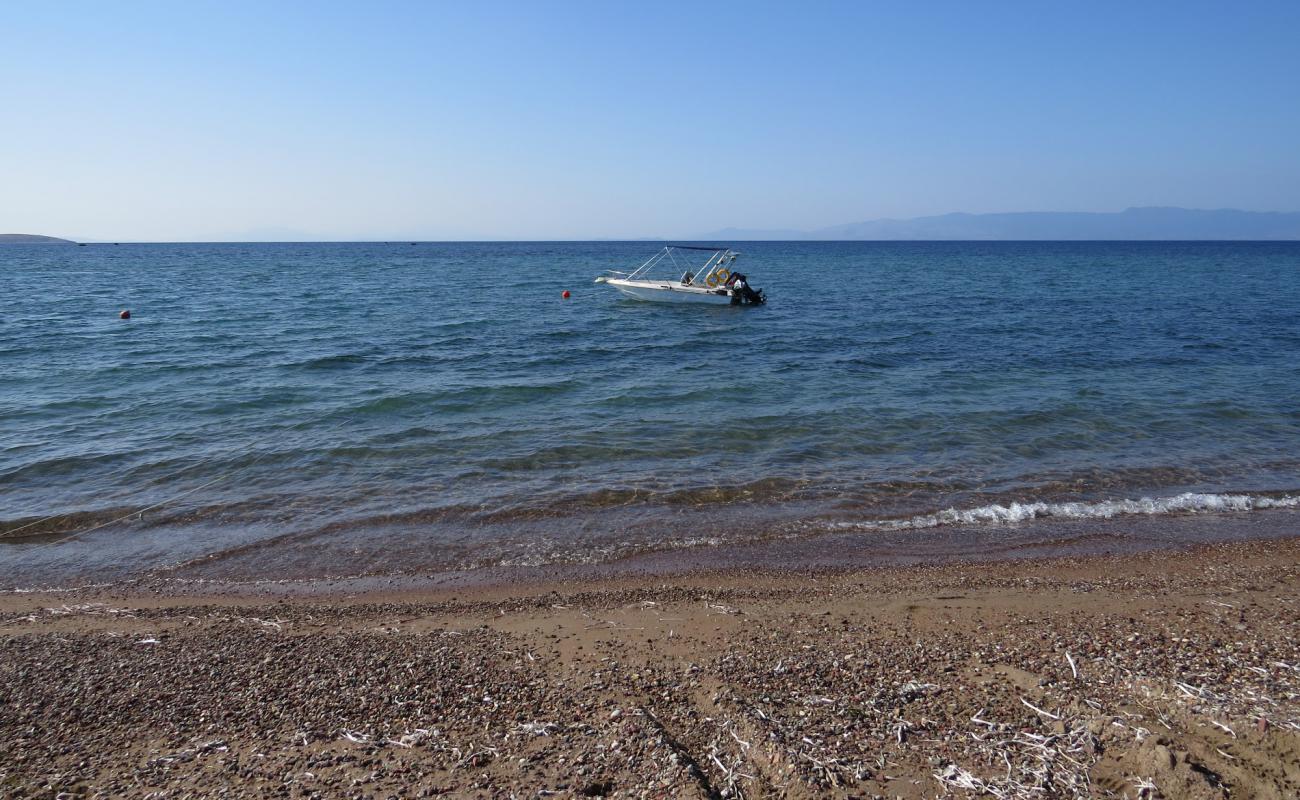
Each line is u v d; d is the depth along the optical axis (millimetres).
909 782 4129
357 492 10438
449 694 5355
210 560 8383
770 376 18375
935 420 14070
